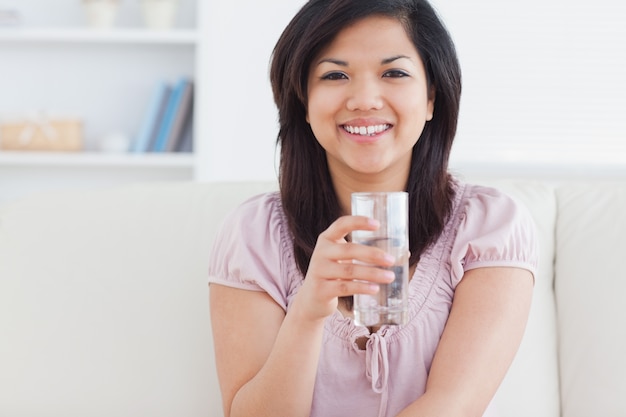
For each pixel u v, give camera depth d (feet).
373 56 5.33
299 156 5.83
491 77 14.97
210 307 5.89
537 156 14.98
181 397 6.23
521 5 14.94
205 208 6.71
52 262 6.53
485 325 5.39
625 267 6.23
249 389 5.31
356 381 5.53
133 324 6.37
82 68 15.03
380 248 4.48
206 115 14.39
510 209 5.78
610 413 5.96
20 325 6.36
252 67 14.90
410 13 5.43
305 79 5.54
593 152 14.96
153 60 15.03
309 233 5.78
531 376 6.15
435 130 5.77
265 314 5.66
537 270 5.89
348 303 5.59
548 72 14.94
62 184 15.12
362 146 5.39
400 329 5.52
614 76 14.89
